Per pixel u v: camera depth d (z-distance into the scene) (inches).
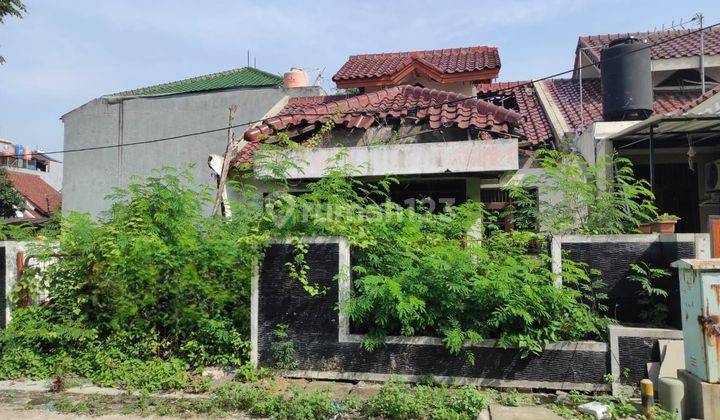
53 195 1272.1
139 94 666.2
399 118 376.5
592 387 225.3
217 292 265.4
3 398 237.9
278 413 211.9
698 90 471.8
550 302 229.8
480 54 560.4
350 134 384.5
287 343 249.3
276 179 302.2
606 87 406.0
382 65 550.0
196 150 624.4
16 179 1236.5
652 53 466.0
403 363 240.8
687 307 200.2
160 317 269.9
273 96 615.2
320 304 250.5
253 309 255.6
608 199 268.1
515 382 231.9
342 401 219.9
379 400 211.3
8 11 493.0
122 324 271.1
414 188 372.5
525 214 309.7
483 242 265.6
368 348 239.3
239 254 260.4
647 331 221.1
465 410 207.6
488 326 235.3
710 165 385.1
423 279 240.2
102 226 288.8
